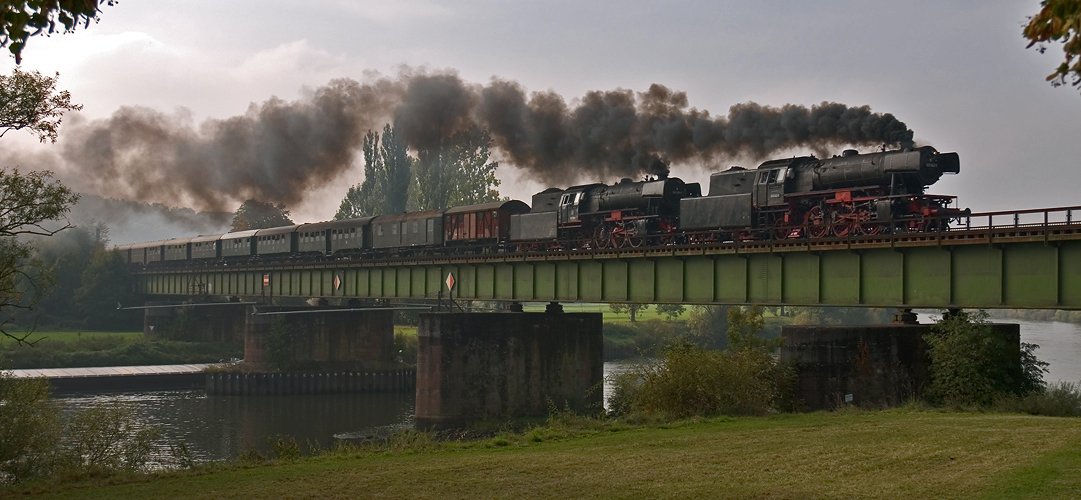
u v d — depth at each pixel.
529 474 21.45
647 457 23.17
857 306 38.78
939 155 41.97
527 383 61.09
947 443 22.56
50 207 29.25
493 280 60.31
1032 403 32.12
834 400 38.12
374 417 70.62
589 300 53.00
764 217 48.16
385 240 82.06
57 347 99.38
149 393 85.56
